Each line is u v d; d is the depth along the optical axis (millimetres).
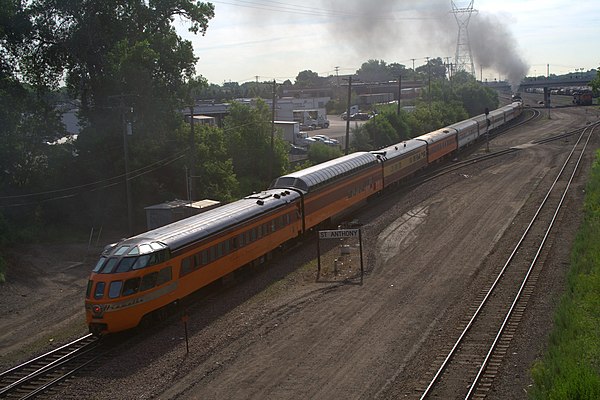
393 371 18047
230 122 54656
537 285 25438
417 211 42000
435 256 30984
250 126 53844
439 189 49688
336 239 35812
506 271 27688
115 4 45000
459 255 30891
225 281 28125
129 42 45000
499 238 33688
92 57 45000
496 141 81250
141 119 43375
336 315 23125
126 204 42250
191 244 24703
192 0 46719
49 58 45719
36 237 38188
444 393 16594
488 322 21766
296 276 29016
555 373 16391
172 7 46656
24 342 23125
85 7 44406
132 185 41844
